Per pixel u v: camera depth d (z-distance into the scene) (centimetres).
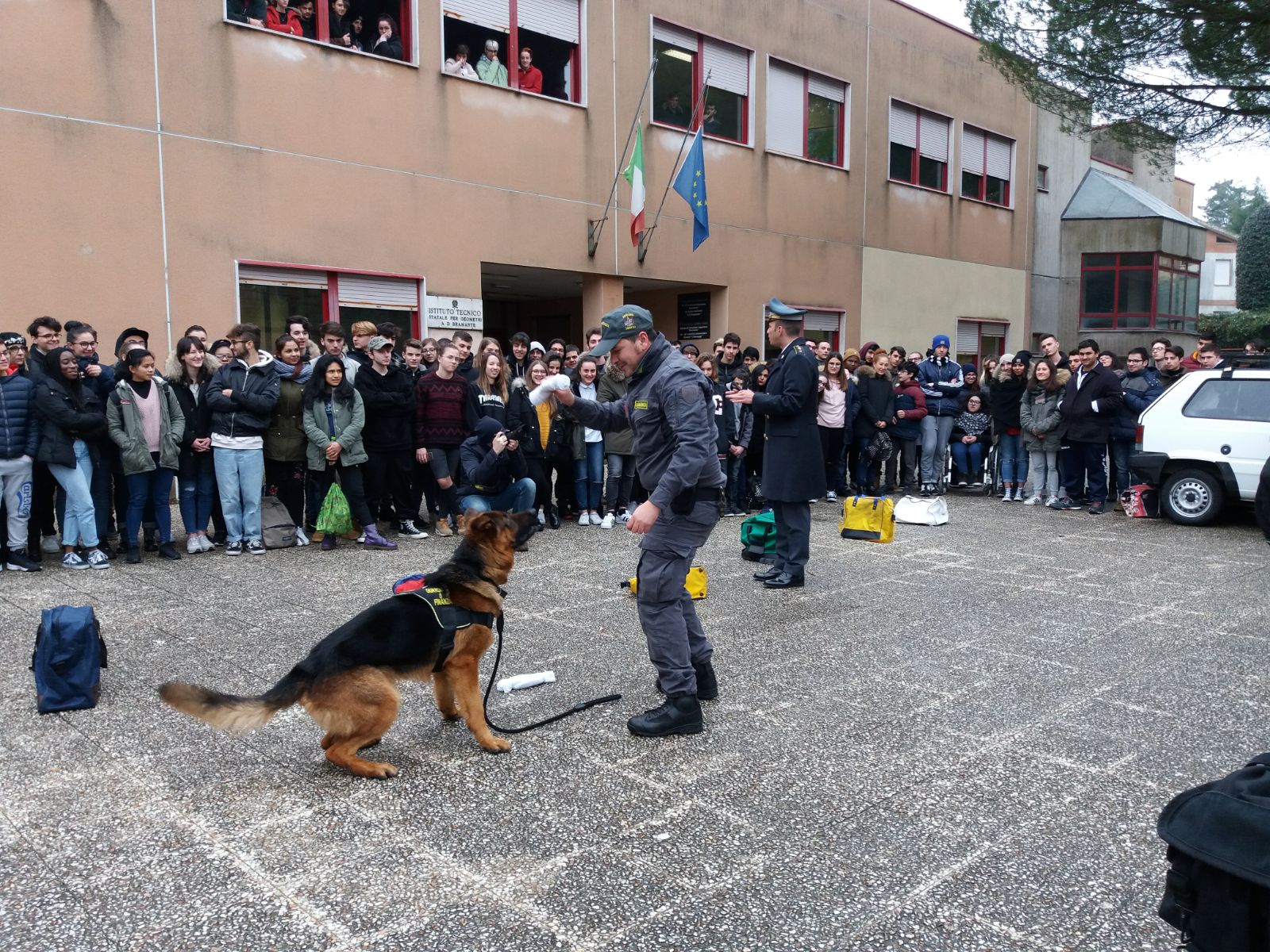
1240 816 168
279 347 786
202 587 650
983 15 1420
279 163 1041
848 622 586
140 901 273
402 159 1142
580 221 1334
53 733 400
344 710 350
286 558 752
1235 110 1295
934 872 291
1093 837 314
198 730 405
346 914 267
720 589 672
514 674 479
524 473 757
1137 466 989
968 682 472
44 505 761
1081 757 381
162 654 502
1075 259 2392
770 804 338
